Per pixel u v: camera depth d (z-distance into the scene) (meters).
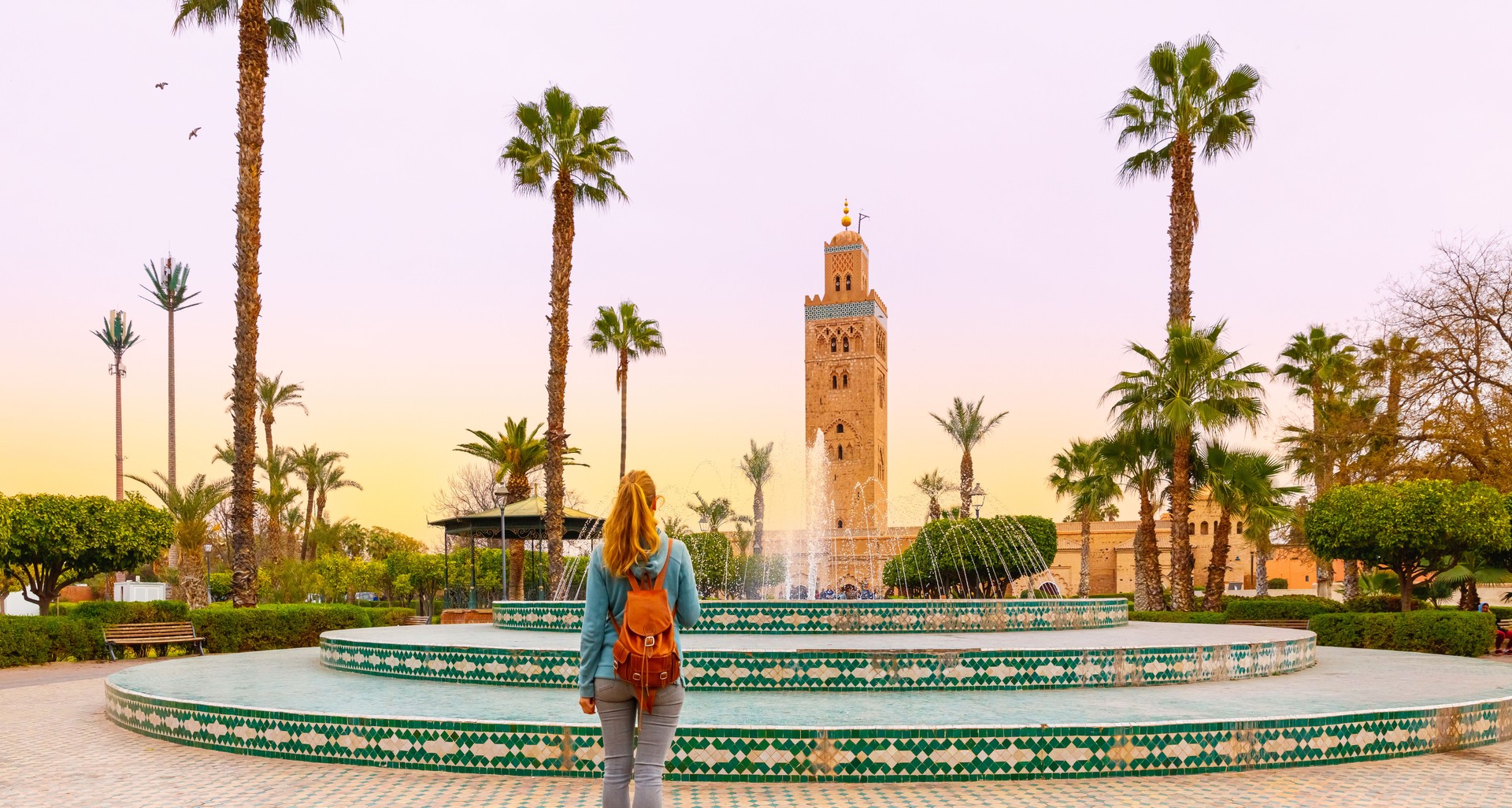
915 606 12.87
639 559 4.58
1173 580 26.56
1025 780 6.78
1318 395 34.47
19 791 6.38
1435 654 17.17
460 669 10.44
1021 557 39.62
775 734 6.72
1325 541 22.16
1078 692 9.45
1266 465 26.52
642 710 4.55
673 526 38.41
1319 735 7.30
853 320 78.88
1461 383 26.83
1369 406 30.03
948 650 9.59
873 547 64.00
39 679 14.70
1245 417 25.61
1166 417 25.72
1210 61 26.81
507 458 37.38
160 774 6.92
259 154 20.69
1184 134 27.03
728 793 6.38
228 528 55.72
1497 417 25.64
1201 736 7.02
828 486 77.88
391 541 61.28
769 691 9.35
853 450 77.94
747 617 12.72
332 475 57.41
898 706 8.33
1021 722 7.28
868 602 13.05
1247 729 7.13
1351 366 31.94
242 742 7.74
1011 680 9.59
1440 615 18.11
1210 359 25.62
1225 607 27.45
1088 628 14.76
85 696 11.93
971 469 52.62
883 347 83.62
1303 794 6.37
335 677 11.06
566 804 5.99
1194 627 16.00
